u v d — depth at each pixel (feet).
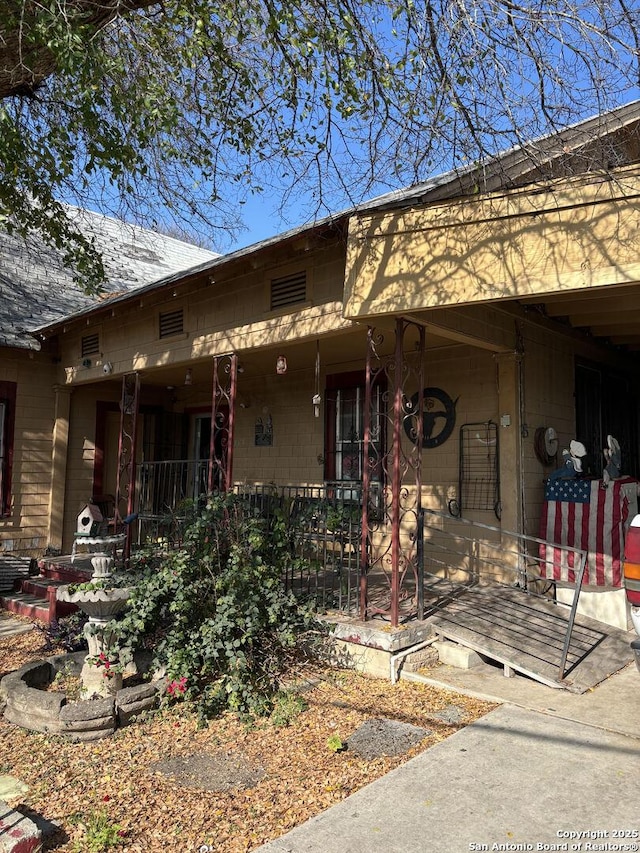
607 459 26.53
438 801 11.16
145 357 29.37
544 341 25.16
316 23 19.97
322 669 18.33
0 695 16.70
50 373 35.88
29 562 33.22
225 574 17.53
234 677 16.29
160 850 10.28
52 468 35.40
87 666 16.96
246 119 23.52
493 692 16.20
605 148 18.88
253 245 24.41
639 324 26.40
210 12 19.98
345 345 25.41
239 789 12.22
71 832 10.87
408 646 18.10
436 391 25.91
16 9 16.83
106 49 21.98
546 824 10.37
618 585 21.54
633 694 15.98
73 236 29.55
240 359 28.50
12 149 21.53
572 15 16.65
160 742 14.49
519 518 23.04
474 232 16.57
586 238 15.01
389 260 17.92
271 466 32.65
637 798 11.10
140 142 23.15
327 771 12.76
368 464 19.54
